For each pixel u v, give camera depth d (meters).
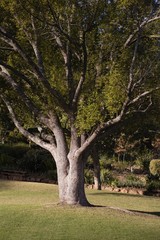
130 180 21.27
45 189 18.16
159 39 12.16
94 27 11.39
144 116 13.57
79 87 12.33
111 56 12.41
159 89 11.52
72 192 12.77
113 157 25.52
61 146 13.13
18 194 16.64
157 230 10.27
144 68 11.65
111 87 11.22
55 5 10.77
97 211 11.97
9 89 13.95
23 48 12.98
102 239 9.21
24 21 11.49
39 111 13.20
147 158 25.34
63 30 11.66
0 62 12.08
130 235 9.62
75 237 9.28
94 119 11.44
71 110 12.69
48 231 9.67
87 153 13.05
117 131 18.08
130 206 15.33
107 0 11.20
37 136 13.93
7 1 10.73
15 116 14.16
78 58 12.75
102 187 20.44
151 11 11.36
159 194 19.67
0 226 9.99
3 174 21.97
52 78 13.11
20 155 25.70
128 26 11.95
